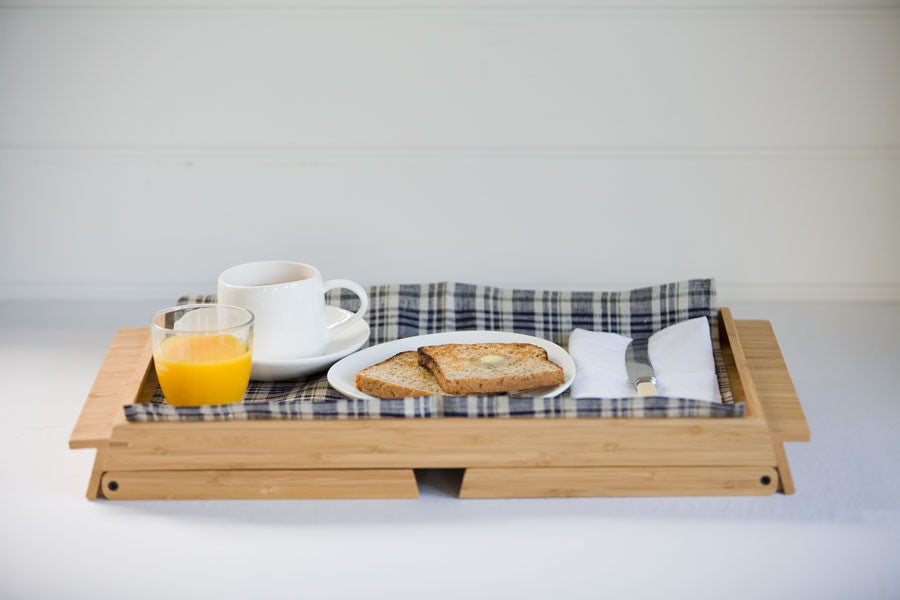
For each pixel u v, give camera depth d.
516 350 1.08
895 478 1.03
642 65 1.81
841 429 1.17
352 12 1.79
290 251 1.92
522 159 1.86
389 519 0.95
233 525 0.94
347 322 1.13
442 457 0.93
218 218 1.89
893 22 1.77
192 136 1.85
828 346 1.54
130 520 0.95
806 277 1.91
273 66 1.81
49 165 1.85
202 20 1.79
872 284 1.91
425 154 1.86
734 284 1.92
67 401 1.29
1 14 1.77
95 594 0.83
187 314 1.03
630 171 1.86
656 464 0.94
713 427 0.93
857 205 1.87
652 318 1.19
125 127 1.84
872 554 0.89
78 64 1.80
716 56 1.80
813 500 0.98
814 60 1.79
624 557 0.89
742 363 1.05
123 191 1.87
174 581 0.85
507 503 0.97
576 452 0.93
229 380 0.97
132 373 1.08
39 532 0.93
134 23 1.79
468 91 1.83
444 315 1.22
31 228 1.88
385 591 0.84
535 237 1.91
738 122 1.83
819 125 1.83
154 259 1.91
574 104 1.83
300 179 1.88
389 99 1.83
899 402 1.27
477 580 0.85
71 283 1.92
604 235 1.90
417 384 1.01
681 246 1.91
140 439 0.93
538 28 1.79
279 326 1.04
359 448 0.93
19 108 1.82
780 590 0.84
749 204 1.88
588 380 1.02
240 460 0.94
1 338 1.60
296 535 0.92
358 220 1.90
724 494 0.96
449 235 1.91
